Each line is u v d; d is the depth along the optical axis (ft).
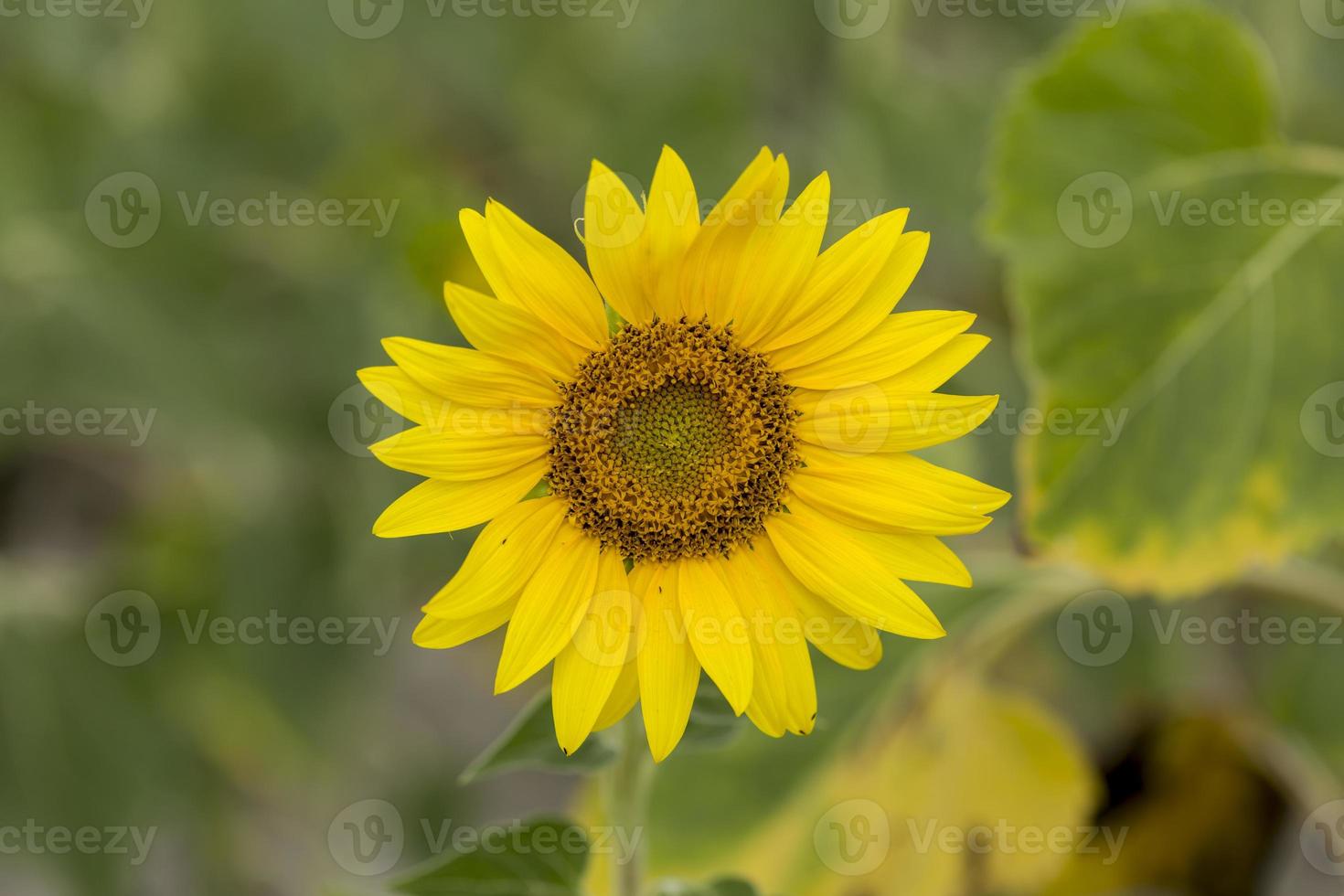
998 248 3.35
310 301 3.80
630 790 3.04
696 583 3.03
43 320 3.76
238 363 3.79
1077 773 3.52
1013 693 3.61
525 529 3.03
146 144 3.80
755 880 3.49
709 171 3.78
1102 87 3.32
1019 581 3.55
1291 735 3.64
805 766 3.51
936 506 2.99
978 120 3.79
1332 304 3.31
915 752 3.52
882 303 3.01
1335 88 3.80
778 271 3.02
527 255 3.00
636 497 3.03
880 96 3.79
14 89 3.78
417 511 3.01
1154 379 3.32
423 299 3.59
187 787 4.05
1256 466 3.31
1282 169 3.32
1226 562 3.31
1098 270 3.33
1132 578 3.31
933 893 3.50
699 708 3.03
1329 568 3.74
